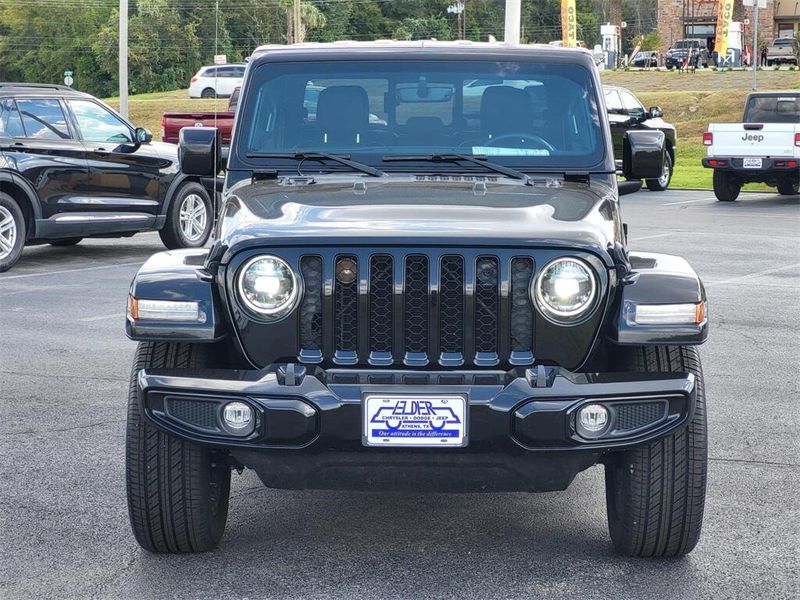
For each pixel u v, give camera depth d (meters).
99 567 4.58
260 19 70.25
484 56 5.47
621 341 4.20
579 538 4.94
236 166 5.33
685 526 4.46
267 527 5.08
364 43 5.65
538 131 5.38
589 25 111.56
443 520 5.18
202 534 4.59
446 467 4.18
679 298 4.25
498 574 4.52
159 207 14.35
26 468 5.89
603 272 4.24
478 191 4.90
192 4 74.25
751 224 18.59
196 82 60.00
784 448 6.34
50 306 10.70
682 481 4.38
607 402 4.14
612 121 23.72
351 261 4.23
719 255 14.56
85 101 13.72
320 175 5.25
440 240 4.17
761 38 79.44
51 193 13.19
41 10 109.75
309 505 5.40
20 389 7.63
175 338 4.27
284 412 4.11
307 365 4.23
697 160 38.78
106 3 110.06
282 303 4.24
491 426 4.09
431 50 5.50
